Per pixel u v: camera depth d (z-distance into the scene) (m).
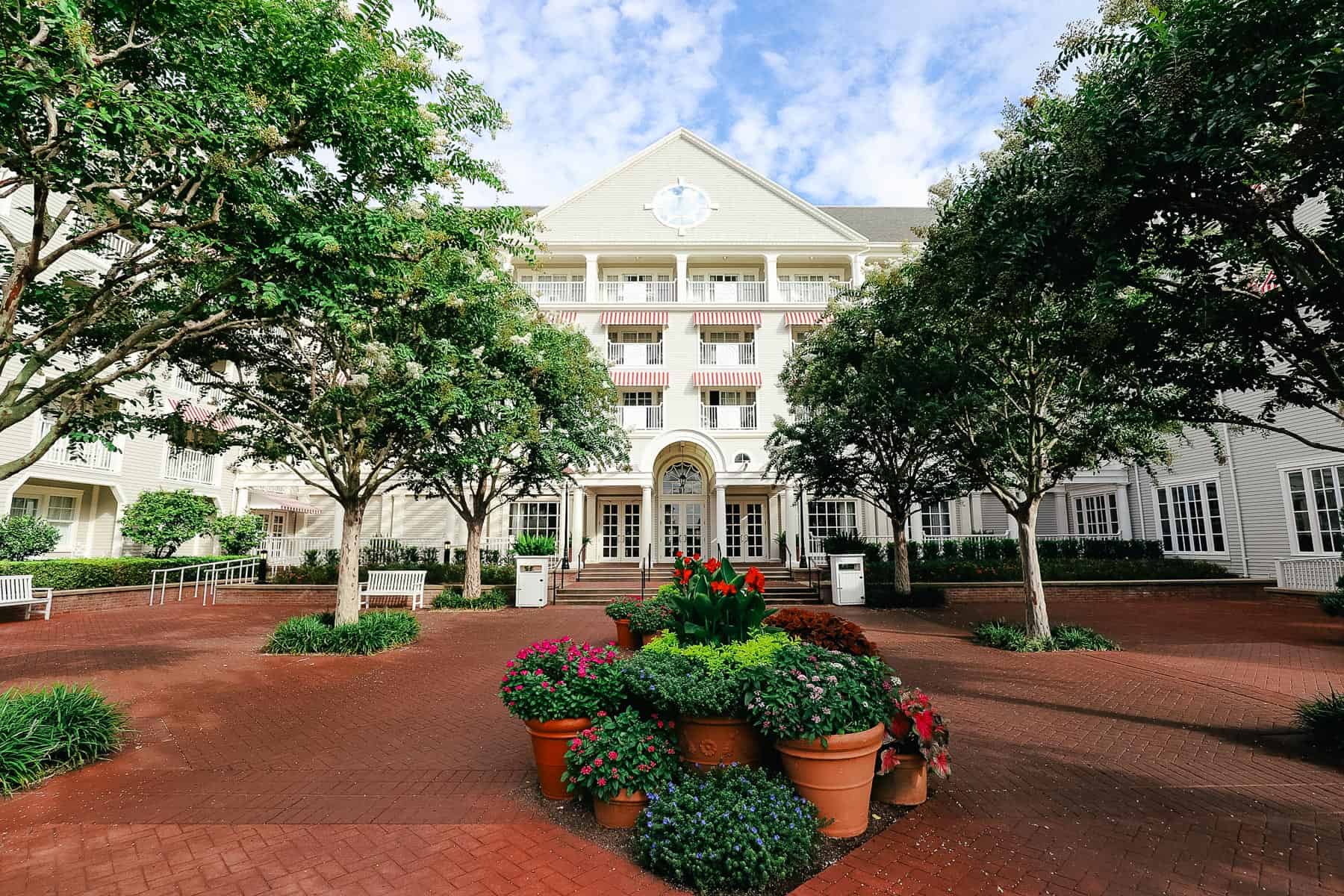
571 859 3.73
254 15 5.05
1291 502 15.45
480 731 6.25
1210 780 4.86
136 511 17.61
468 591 16.62
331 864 3.69
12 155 4.52
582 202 24.78
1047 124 5.43
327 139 5.88
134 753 5.64
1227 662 8.90
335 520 23.33
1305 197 4.86
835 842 3.91
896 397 10.09
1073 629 10.70
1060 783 4.82
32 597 13.55
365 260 6.40
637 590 17.88
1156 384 5.95
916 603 15.91
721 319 23.27
